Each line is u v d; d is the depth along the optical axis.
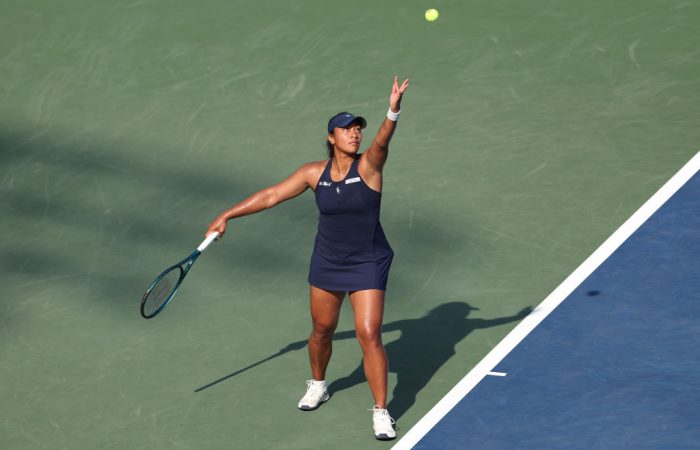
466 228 46.72
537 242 45.56
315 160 51.50
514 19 61.28
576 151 51.34
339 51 59.41
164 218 48.09
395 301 42.72
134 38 61.03
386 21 61.62
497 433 35.84
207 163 51.59
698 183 48.47
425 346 40.19
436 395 37.75
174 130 54.03
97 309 42.88
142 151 52.56
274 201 36.00
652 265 43.59
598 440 35.28
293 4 63.31
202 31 61.41
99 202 49.19
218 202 48.94
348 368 39.47
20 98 56.72
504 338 40.28
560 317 41.16
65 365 39.94
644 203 47.53
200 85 57.34
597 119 53.53
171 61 59.25
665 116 53.47
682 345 39.25
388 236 46.38
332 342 38.94
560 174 49.84
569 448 35.03
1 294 43.78
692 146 51.19
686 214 46.50
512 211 47.62
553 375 38.25
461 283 43.53
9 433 36.84
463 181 49.69
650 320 40.59
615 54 58.22
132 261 45.56
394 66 58.12
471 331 40.81
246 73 58.09
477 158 51.19
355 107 55.19
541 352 39.41
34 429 37.00
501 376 38.41
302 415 37.25
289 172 50.81
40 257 45.91
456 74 57.38
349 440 36.00
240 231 46.97
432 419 36.62
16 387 38.94
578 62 57.78
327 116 54.62
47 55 59.97
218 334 41.34
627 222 46.38
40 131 54.19
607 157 50.81
